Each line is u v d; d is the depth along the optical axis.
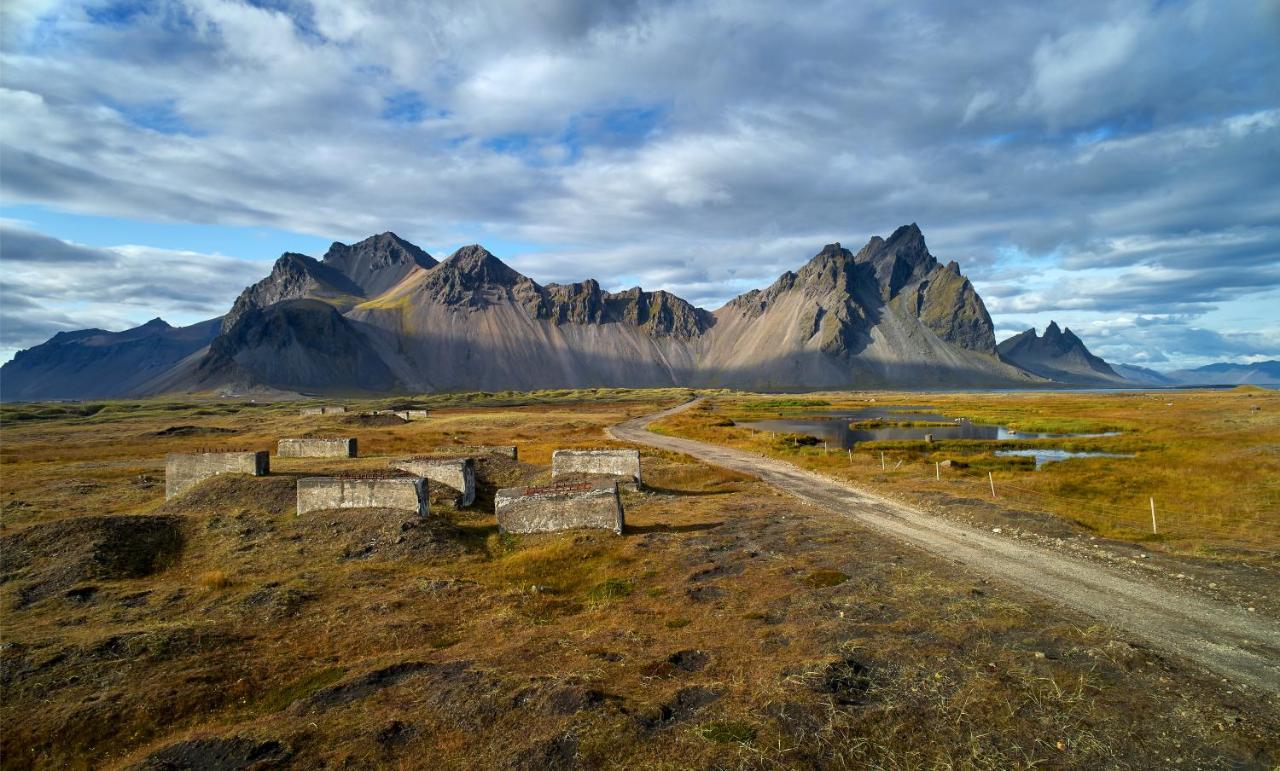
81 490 33.03
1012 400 172.38
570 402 195.88
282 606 16.58
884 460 48.72
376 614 16.11
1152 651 12.92
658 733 10.16
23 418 123.06
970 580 17.73
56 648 13.74
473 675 12.23
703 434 74.12
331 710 11.30
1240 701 10.98
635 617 15.77
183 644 14.11
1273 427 53.47
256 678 12.80
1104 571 18.69
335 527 23.34
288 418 104.69
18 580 19.00
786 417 122.31
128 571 20.28
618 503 24.34
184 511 26.16
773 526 25.62
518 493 25.52
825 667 12.04
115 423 107.00
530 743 9.92
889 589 17.05
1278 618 14.77
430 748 10.02
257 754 9.92
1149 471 38.53
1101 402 137.88
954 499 30.19
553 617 16.23
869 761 9.50
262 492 26.97
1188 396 153.12
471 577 19.67
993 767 9.34
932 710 10.80
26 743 10.67
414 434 72.25
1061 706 10.87
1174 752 9.62
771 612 15.73
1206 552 20.69
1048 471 41.28
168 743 10.48
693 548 22.09
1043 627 14.16
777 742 9.84
